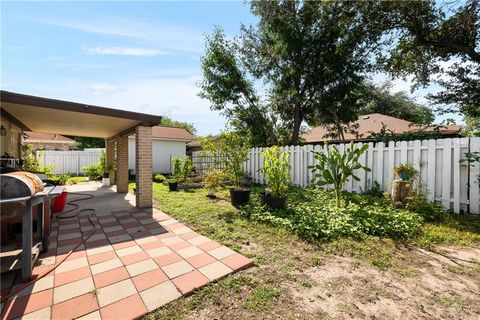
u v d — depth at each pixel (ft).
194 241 11.66
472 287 7.64
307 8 32.99
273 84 41.45
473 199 14.69
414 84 33.14
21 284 7.69
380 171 19.38
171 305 6.74
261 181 31.19
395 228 12.10
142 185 18.94
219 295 7.22
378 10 26.86
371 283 7.88
